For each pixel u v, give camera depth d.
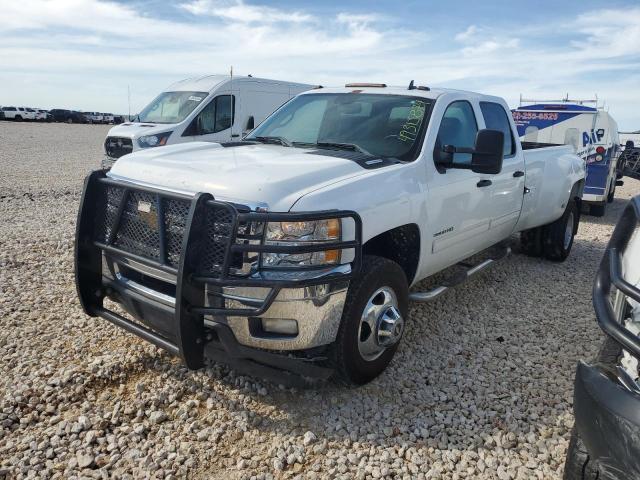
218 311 3.03
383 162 3.92
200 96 12.75
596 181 11.45
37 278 5.56
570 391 3.82
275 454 3.03
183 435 3.16
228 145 4.44
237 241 3.04
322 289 3.18
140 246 3.42
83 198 3.62
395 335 3.69
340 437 3.21
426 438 3.23
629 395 2.07
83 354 3.99
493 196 5.13
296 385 3.27
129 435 3.13
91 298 3.73
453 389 3.78
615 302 2.46
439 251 4.44
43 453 2.96
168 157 3.85
